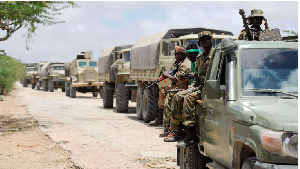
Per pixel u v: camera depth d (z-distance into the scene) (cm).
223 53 496
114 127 1318
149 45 1398
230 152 464
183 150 635
